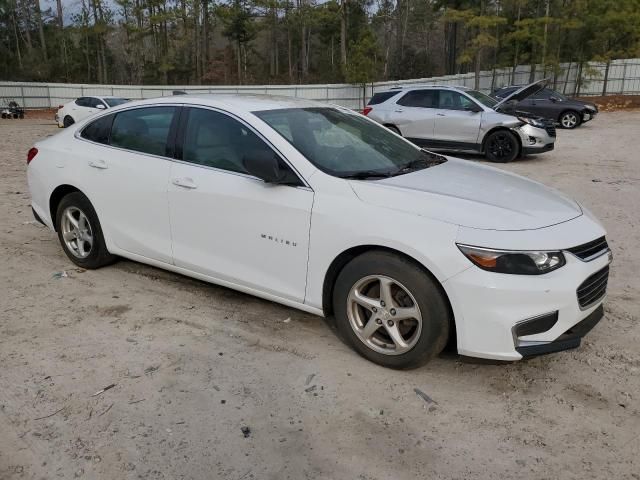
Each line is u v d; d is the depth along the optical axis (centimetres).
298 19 5378
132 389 316
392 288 328
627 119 2461
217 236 395
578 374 338
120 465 257
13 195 832
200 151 406
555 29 3534
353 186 341
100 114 482
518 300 294
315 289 355
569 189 900
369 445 273
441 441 277
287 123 392
